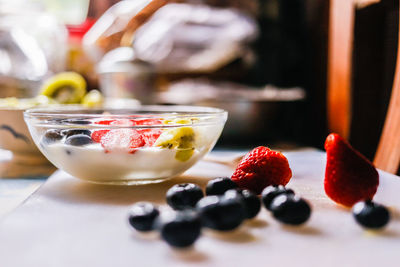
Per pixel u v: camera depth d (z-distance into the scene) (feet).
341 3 1.90
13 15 2.46
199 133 1.05
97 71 2.54
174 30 2.85
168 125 1.01
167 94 2.26
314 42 2.31
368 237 0.77
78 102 1.81
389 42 1.78
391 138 1.32
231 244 0.74
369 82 1.81
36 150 1.46
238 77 2.80
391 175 1.16
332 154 0.92
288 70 2.64
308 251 0.72
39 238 0.76
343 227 0.81
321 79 2.20
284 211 0.80
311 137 2.38
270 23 2.67
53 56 2.65
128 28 2.34
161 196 1.00
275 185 0.94
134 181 1.06
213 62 2.78
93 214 0.88
